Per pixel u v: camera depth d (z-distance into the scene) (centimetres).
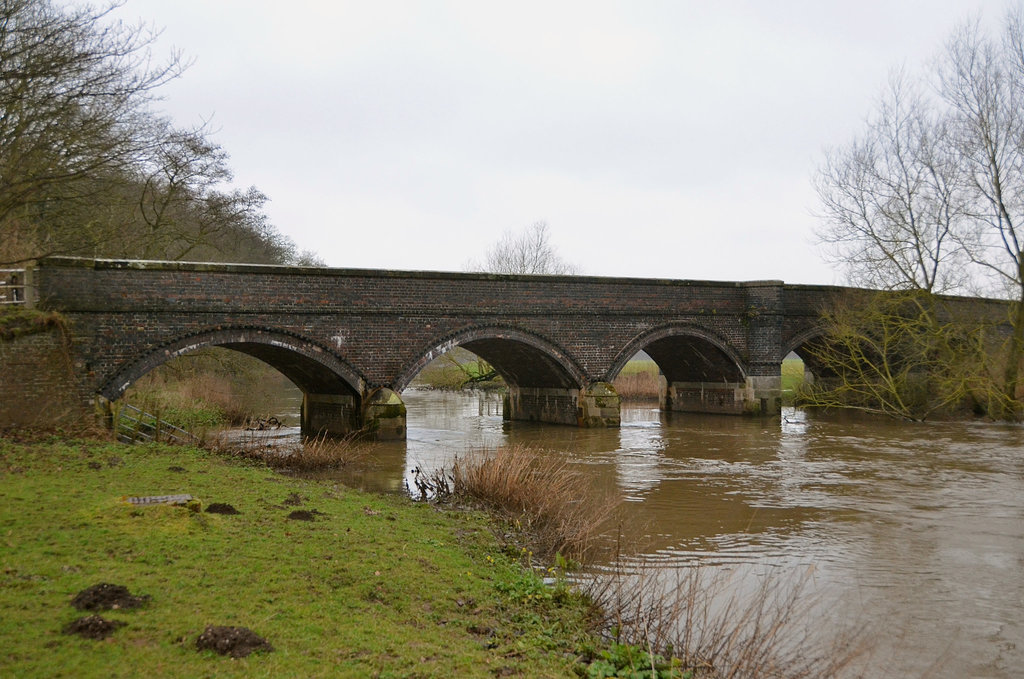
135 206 3212
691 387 4022
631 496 1909
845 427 3406
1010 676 939
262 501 1368
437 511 1538
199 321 2306
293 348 2483
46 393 1948
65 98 1362
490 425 3431
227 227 3762
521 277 3006
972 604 1178
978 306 3553
